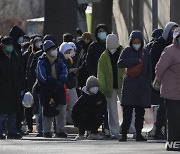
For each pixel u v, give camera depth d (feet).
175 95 83.92
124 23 168.14
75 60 122.93
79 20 190.29
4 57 107.24
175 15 139.95
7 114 107.55
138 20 160.97
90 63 110.73
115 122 107.76
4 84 106.83
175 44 84.48
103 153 81.92
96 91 105.70
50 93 108.88
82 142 98.94
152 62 104.37
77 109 106.42
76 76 120.78
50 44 108.58
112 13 168.76
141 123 100.63
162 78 84.53
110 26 167.94
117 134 107.65
